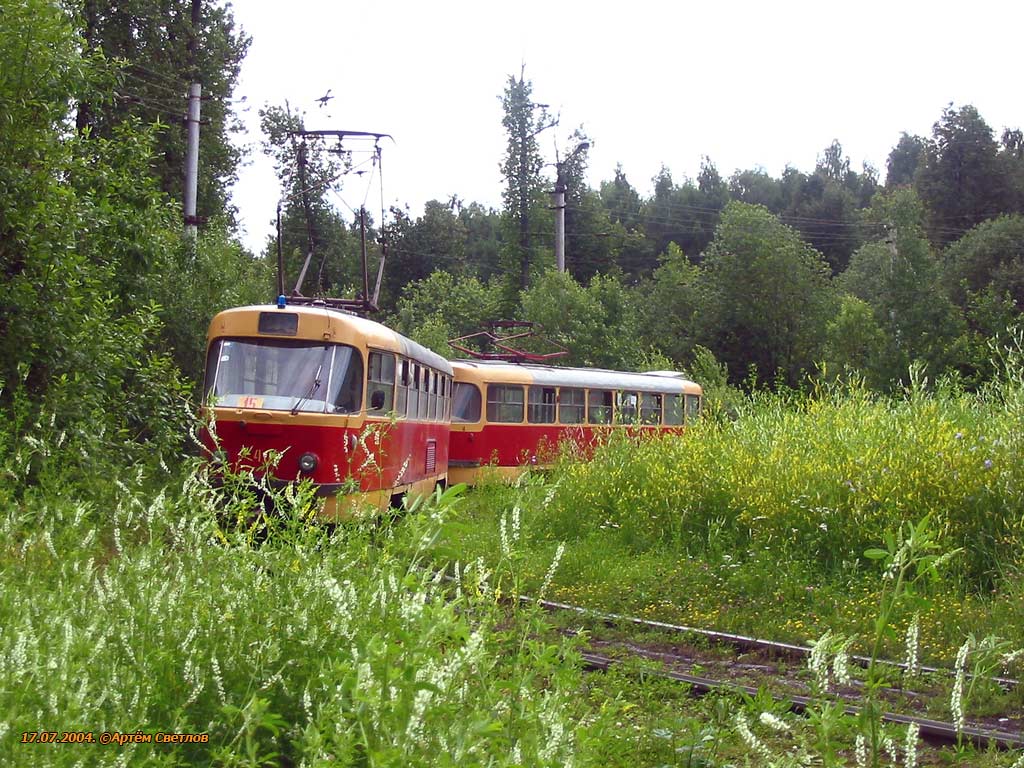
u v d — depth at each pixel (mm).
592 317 40250
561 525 14500
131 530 6809
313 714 4859
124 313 16266
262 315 14266
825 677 4566
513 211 57750
